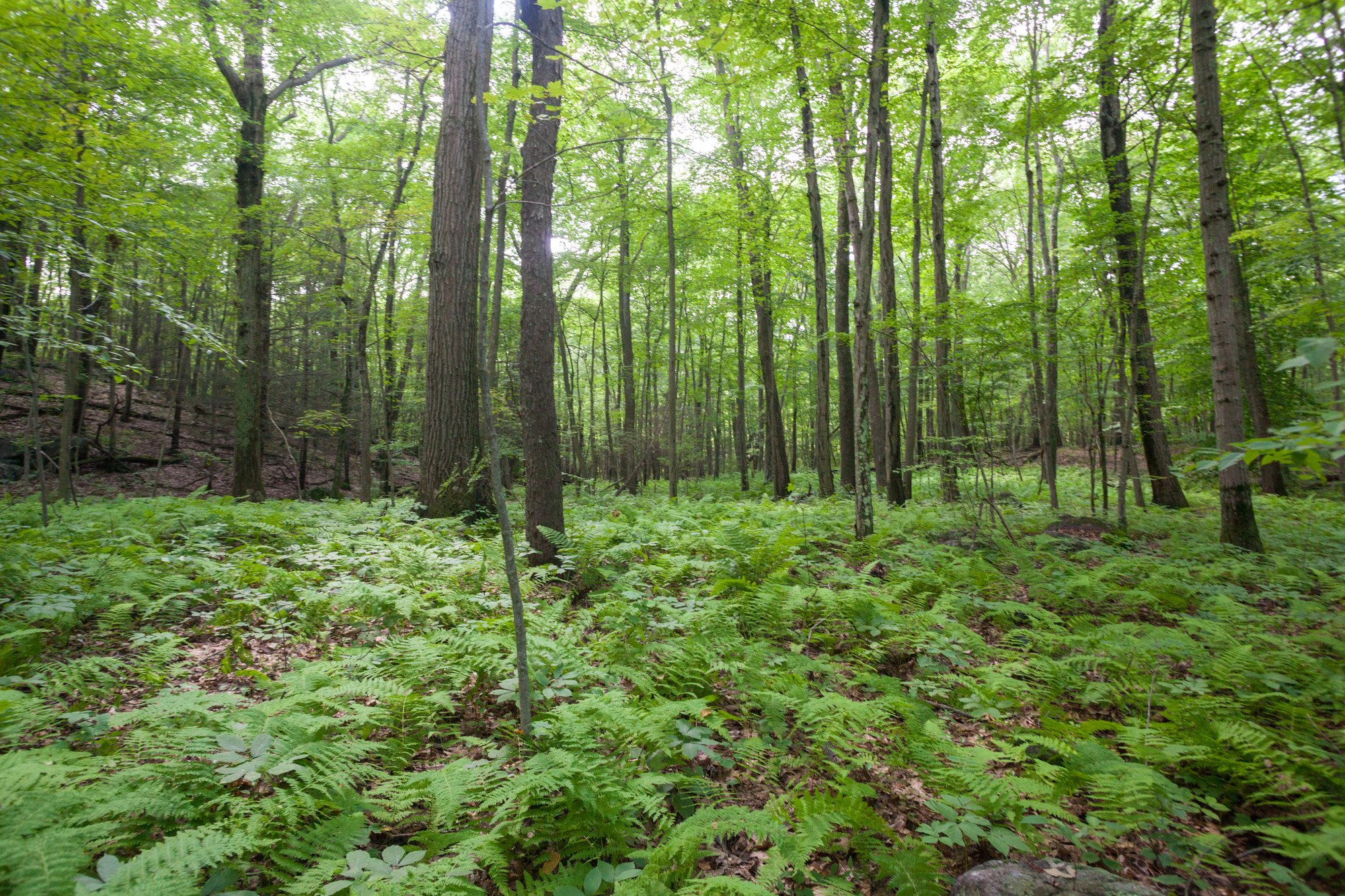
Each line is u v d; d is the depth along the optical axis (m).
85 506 10.41
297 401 21.47
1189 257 12.70
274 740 2.96
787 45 10.58
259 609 5.37
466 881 2.55
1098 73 10.49
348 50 15.27
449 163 10.26
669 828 2.87
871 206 8.52
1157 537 9.69
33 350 11.16
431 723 3.72
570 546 6.89
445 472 10.18
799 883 2.71
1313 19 5.70
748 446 36.22
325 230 15.80
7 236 6.00
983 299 11.00
